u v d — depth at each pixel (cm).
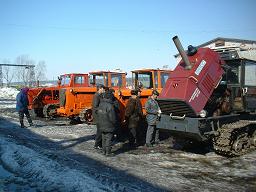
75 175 616
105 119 820
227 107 895
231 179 655
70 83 1612
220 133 834
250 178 662
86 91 1422
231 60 934
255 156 859
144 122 1145
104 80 1454
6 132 1195
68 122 1569
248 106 933
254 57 957
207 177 666
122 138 1118
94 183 573
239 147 860
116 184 579
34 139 1070
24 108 1365
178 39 803
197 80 807
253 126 930
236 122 894
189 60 846
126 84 1499
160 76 1227
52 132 1232
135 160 801
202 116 803
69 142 1029
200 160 815
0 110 2252
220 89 915
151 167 736
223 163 786
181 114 832
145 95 1139
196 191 576
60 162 733
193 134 802
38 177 628
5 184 596
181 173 693
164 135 1172
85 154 854
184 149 945
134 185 593
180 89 804
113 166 732
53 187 571
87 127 1379
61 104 1418
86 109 1348
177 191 574
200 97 807
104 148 845
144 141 1070
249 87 939
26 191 560
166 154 879
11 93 4834
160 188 585
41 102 1727
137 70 1258
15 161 742
